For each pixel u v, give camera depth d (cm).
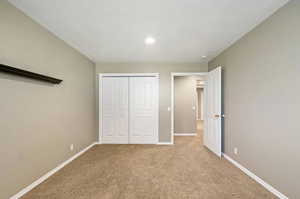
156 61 433
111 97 450
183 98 577
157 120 445
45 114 241
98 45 313
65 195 198
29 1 177
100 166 288
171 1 176
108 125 450
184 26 235
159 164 298
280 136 191
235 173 260
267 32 211
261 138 224
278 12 192
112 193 203
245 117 262
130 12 198
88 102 402
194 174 257
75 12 199
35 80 220
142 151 376
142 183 228
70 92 314
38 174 225
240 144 277
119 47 325
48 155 246
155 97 447
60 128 279
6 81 178
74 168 279
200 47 323
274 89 200
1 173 172
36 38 222
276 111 197
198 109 1115
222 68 349
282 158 188
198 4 181
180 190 210
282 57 187
